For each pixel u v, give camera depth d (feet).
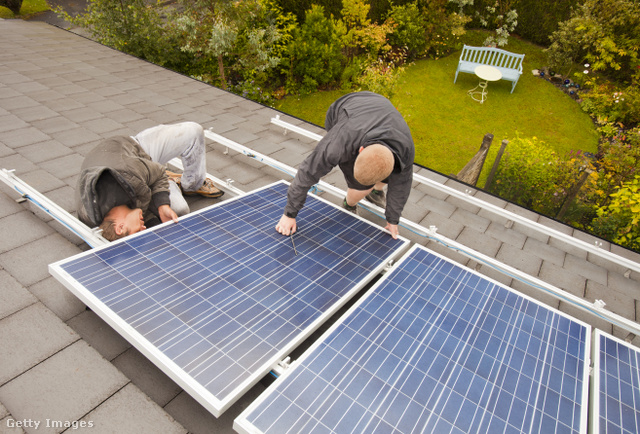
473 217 13.64
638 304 10.93
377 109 7.68
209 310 6.12
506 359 6.24
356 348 5.95
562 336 6.97
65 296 7.72
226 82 36.40
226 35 31.22
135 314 5.80
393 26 43.19
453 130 36.63
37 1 48.96
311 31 36.58
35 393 5.78
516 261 11.79
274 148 15.85
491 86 44.27
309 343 7.80
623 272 12.17
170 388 6.41
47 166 12.12
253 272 7.18
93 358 6.45
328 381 5.33
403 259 8.35
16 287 7.66
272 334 5.90
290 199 7.99
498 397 5.54
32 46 23.57
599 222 19.98
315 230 8.93
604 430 5.39
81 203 8.07
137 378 6.48
